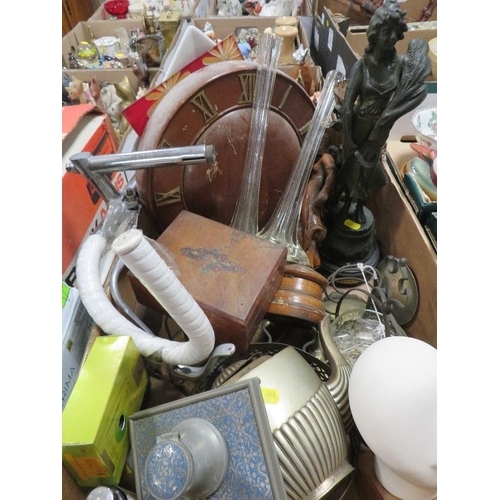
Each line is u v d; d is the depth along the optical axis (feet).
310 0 5.07
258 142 2.54
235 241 2.27
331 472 1.70
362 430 1.57
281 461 1.56
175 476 1.28
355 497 2.12
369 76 2.18
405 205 2.72
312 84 3.67
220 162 2.50
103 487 1.56
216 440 1.42
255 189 2.63
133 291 2.50
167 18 4.39
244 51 4.15
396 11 1.96
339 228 2.91
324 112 2.62
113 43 4.51
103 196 2.17
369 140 2.37
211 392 1.51
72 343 1.92
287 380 1.68
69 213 2.18
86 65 4.26
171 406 1.57
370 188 2.72
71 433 1.49
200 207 2.57
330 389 1.95
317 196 2.72
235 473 1.38
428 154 3.00
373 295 2.51
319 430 1.64
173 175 2.36
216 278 2.10
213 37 3.86
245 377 1.69
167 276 1.49
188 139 2.34
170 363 1.91
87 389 1.62
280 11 5.27
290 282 2.32
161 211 2.44
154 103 2.48
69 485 1.59
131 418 1.66
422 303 2.55
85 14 5.78
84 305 1.97
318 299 2.32
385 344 1.56
